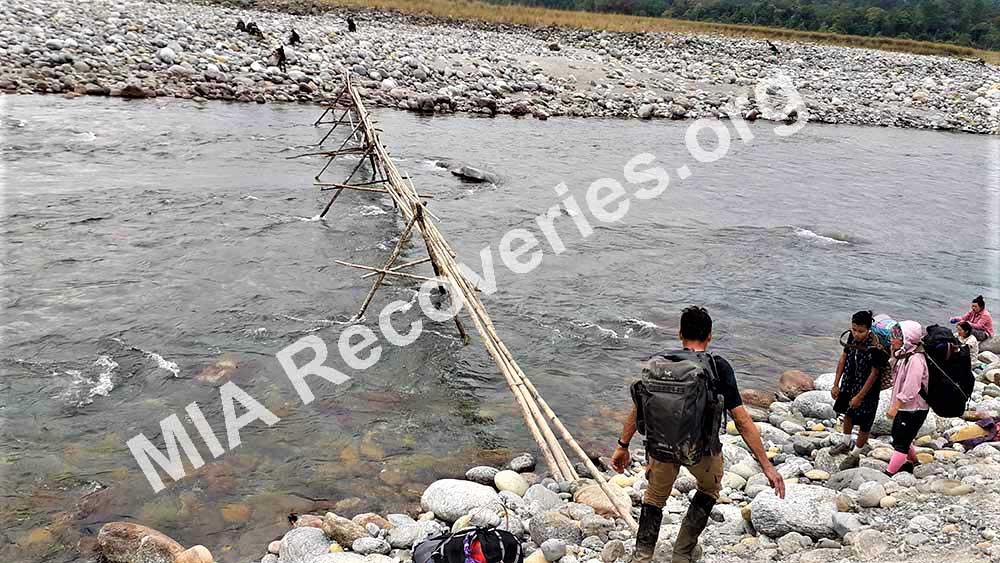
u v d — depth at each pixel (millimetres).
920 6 89562
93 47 25953
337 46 32250
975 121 37625
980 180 25078
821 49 51188
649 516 5094
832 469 7523
